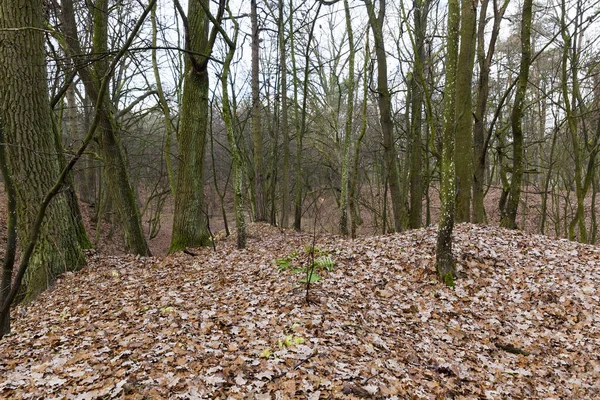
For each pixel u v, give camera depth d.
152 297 6.28
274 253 9.24
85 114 15.52
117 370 3.76
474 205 11.56
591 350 5.16
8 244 4.47
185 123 10.77
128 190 10.21
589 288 6.49
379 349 4.71
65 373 3.78
